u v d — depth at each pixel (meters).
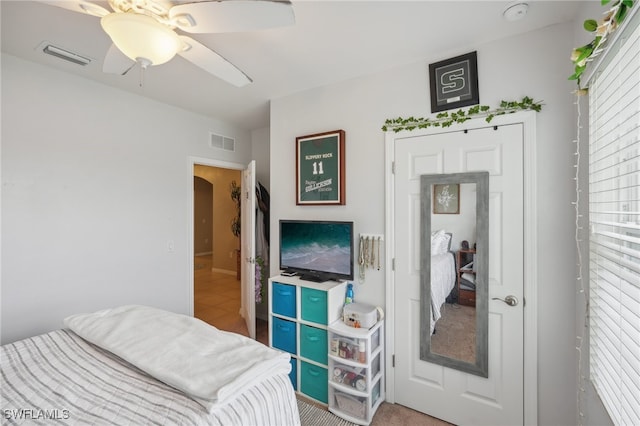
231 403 1.00
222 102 2.87
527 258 1.68
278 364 1.22
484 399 1.82
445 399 1.94
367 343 1.90
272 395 1.10
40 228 2.11
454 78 1.90
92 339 1.38
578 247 1.46
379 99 2.20
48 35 1.75
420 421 1.95
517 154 1.71
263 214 3.62
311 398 2.20
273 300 2.41
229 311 3.97
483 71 1.82
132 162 2.63
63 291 2.21
